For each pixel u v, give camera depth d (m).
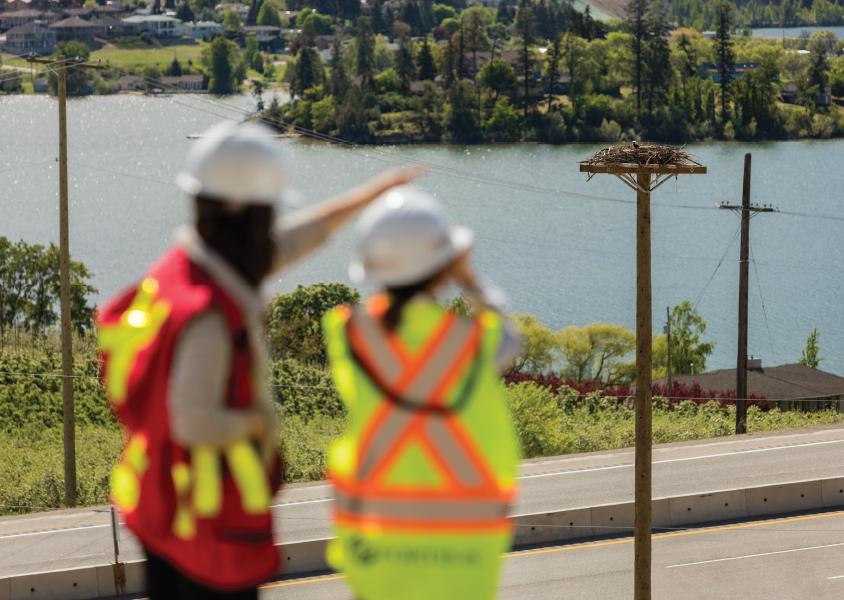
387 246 6.38
